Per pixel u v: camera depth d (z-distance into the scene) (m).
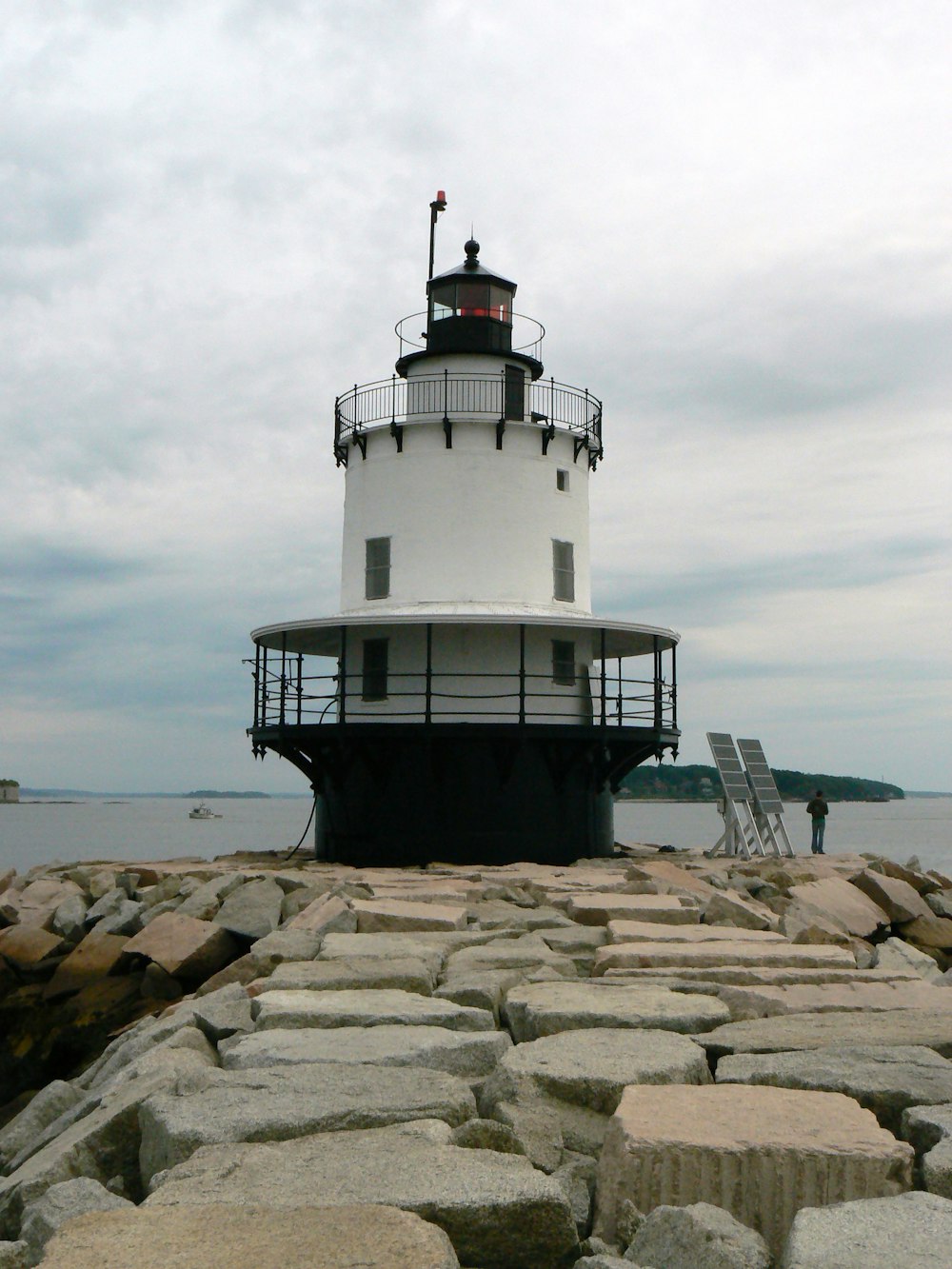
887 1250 5.72
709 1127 7.13
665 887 20.09
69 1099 11.62
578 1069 8.59
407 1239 5.82
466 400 28.80
